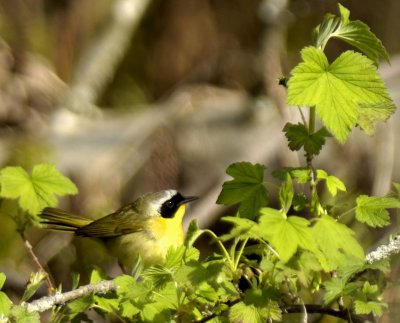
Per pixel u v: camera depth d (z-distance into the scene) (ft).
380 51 16.56
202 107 47.50
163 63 53.72
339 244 14.39
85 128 48.60
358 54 15.65
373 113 16.02
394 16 52.65
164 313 16.03
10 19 51.29
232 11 52.29
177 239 29.84
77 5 54.13
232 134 44.96
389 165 40.37
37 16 52.65
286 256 13.89
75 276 17.85
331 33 16.56
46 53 52.42
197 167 44.96
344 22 16.58
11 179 21.27
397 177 41.65
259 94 45.03
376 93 15.46
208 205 42.22
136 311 16.03
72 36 54.03
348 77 15.56
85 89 52.42
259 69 45.09
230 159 44.09
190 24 53.06
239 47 51.67
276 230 14.10
